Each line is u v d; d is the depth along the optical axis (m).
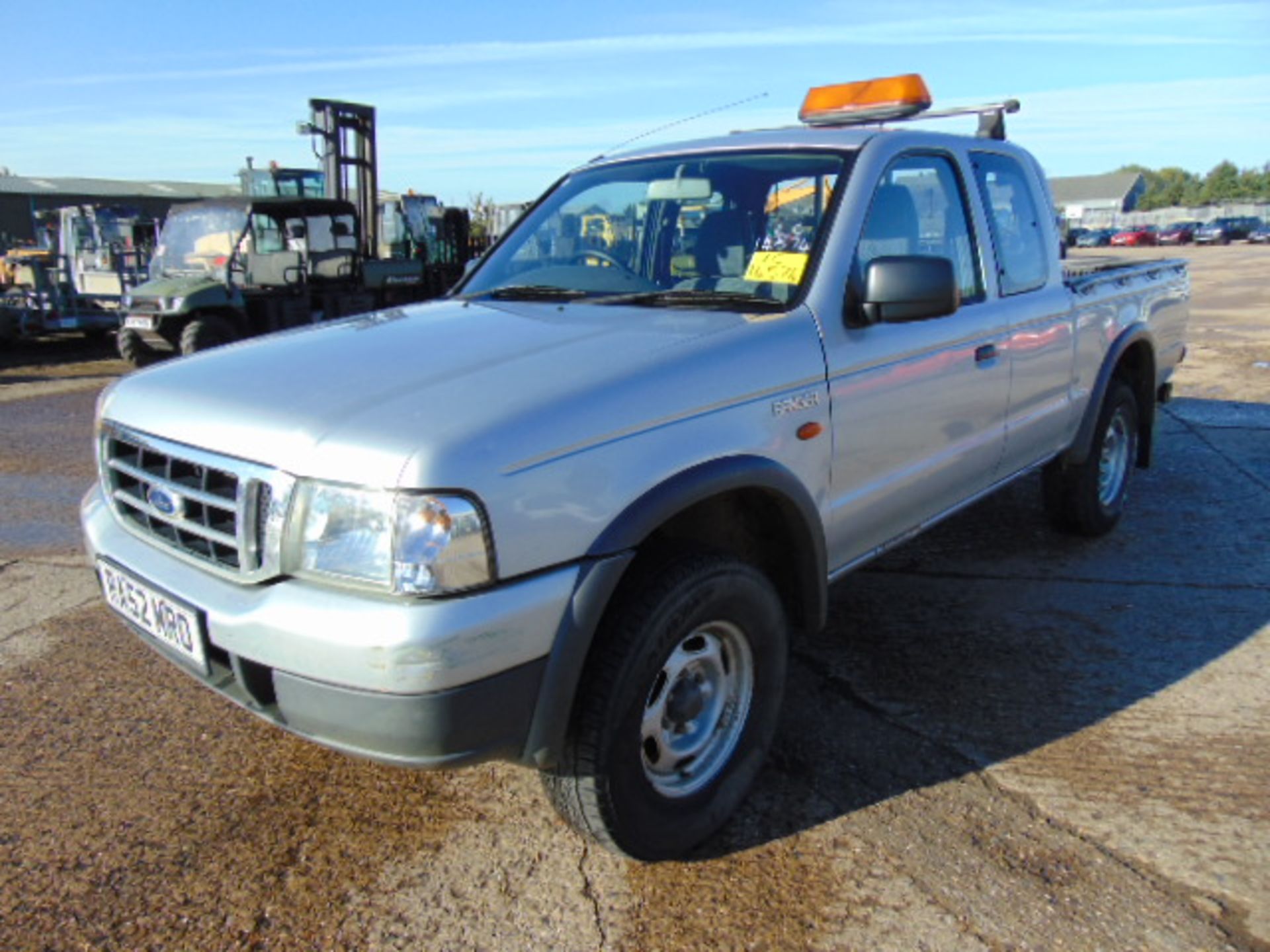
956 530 5.11
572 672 2.13
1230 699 3.31
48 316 14.79
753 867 2.52
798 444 2.69
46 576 4.61
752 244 3.11
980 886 2.42
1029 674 3.51
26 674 3.58
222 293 11.64
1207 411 8.06
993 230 3.75
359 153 14.26
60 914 2.35
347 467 2.00
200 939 2.28
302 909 2.38
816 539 2.78
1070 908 2.34
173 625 2.29
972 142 3.77
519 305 3.14
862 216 3.06
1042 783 2.86
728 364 2.51
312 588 2.05
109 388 2.79
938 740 3.09
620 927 2.31
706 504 2.69
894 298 2.79
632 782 2.32
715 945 2.25
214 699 3.39
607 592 2.15
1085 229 64.00
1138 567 4.53
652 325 2.69
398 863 2.55
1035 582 4.37
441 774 2.96
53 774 2.94
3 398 10.29
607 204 3.55
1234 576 4.41
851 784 2.86
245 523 2.13
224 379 2.47
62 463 7.07
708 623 2.44
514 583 2.04
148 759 3.02
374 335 2.78
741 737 2.68
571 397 2.18
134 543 2.53
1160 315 5.18
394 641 1.91
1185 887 2.41
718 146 3.54
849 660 3.63
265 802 2.81
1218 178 109.25
